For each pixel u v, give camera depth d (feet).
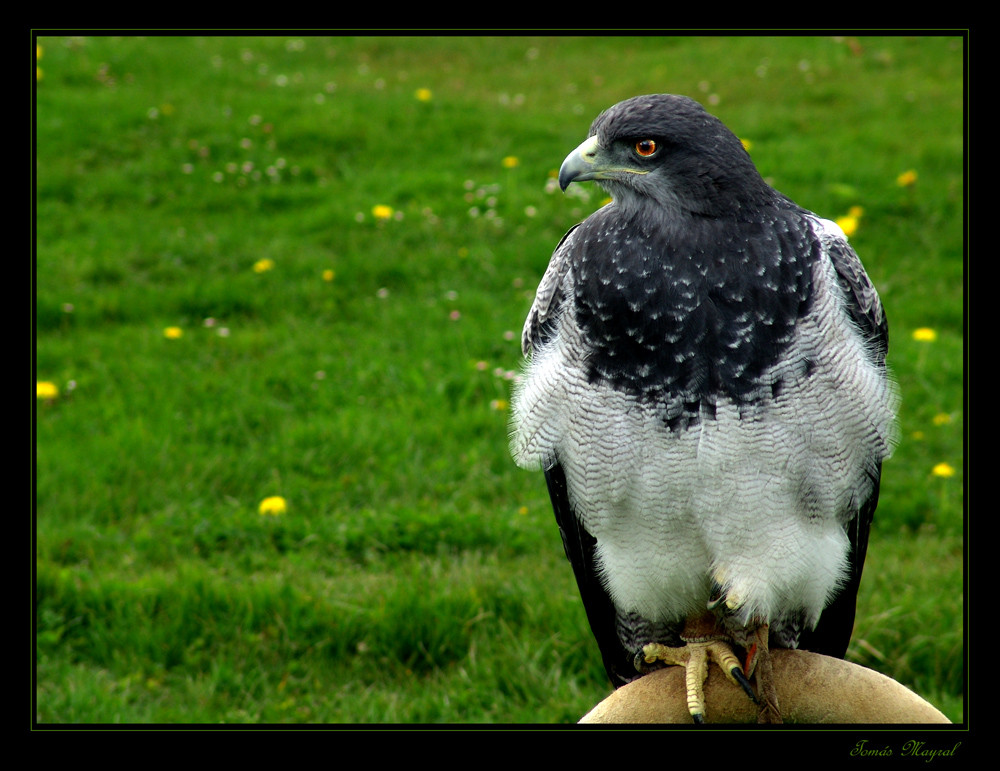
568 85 87.61
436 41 100.07
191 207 59.98
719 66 89.10
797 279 17.33
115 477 35.45
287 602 28.84
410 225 56.65
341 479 35.73
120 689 26.55
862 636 28.27
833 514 18.17
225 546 32.42
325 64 91.50
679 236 17.54
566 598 29.37
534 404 19.12
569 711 25.80
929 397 41.86
